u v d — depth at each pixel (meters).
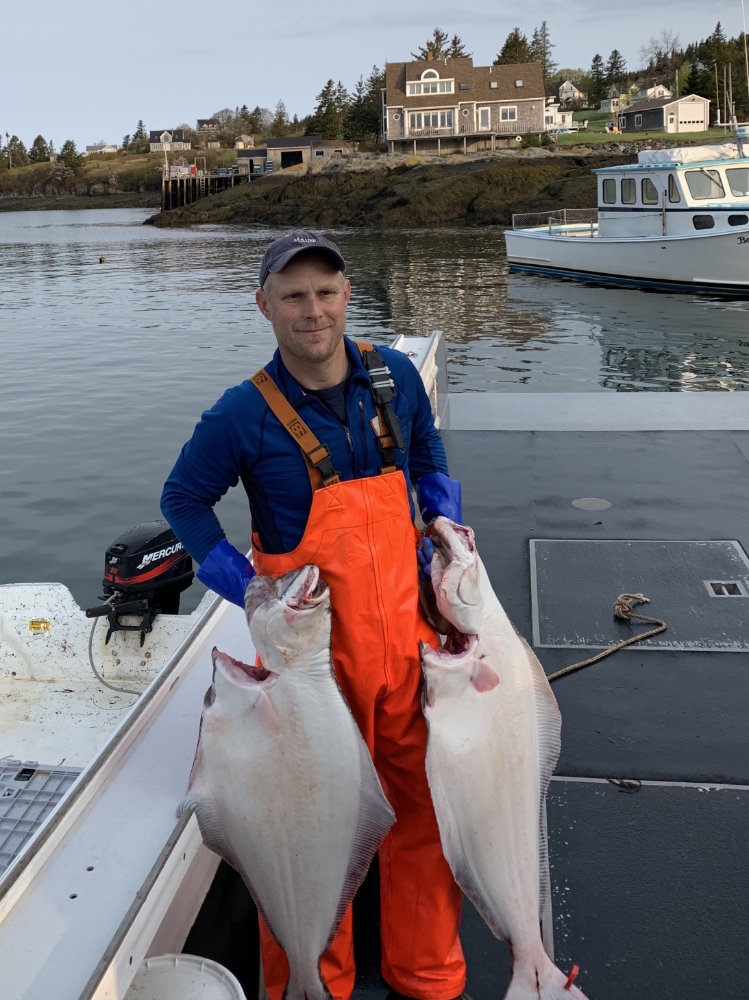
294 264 1.80
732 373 17.16
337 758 1.77
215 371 18.11
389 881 2.06
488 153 78.56
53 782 3.48
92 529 9.91
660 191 24.69
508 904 1.88
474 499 5.29
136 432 13.55
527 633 3.77
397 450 1.94
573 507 5.12
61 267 44.16
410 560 1.91
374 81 109.44
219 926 2.12
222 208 79.81
